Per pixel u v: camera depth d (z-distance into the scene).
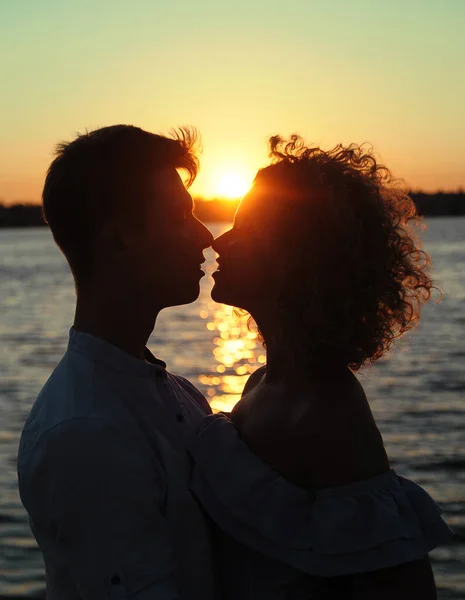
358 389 2.07
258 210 2.13
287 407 2.06
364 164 2.14
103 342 2.13
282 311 2.04
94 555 1.90
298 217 2.03
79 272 2.19
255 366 21.08
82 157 2.17
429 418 12.77
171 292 2.24
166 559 1.96
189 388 2.52
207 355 23.33
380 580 1.88
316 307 1.97
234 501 2.02
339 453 1.96
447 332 25.16
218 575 2.13
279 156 2.18
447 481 9.21
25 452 1.99
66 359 2.13
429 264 2.19
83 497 1.90
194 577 2.04
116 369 2.12
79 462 1.91
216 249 2.24
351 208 2.00
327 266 1.98
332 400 2.01
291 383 2.08
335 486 1.95
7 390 17.16
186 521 2.06
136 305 2.21
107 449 1.94
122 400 2.09
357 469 1.96
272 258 2.07
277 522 1.96
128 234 2.16
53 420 1.96
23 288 54.47
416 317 2.17
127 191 2.15
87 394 2.02
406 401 14.27
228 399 16.38
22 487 2.00
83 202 2.15
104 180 2.15
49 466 1.92
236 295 2.21
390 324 2.10
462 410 13.31
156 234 2.19
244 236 2.17
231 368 20.75
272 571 2.02
